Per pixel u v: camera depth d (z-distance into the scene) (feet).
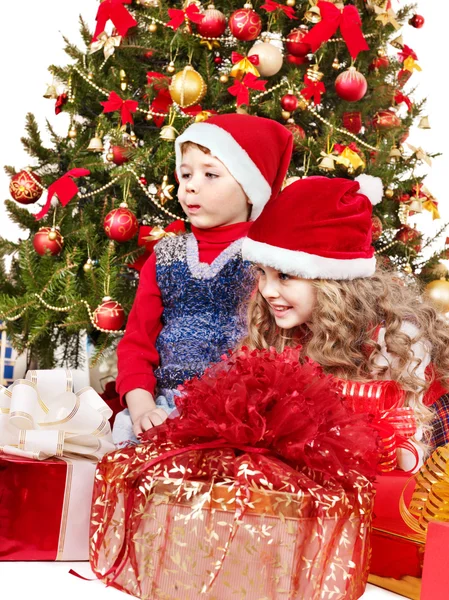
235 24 5.53
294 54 6.06
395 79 6.99
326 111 6.56
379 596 2.73
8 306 6.12
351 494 2.66
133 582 2.60
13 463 2.93
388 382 3.29
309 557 2.47
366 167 6.16
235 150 4.60
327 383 2.84
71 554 2.97
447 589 2.40
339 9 5.80
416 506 2.86
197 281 4.72
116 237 5.69
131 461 2.74
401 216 6.48
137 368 4.58
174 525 2.51
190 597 2.46
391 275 4.20
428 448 3.69
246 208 4.82
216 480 2.54
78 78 6.45
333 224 3.66
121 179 5.97
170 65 5.78
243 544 2.44
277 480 2.50
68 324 5.95
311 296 3.75
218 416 2.69
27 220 6.67
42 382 3.42
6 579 2.72
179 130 5.99
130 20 5.68
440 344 3.92
